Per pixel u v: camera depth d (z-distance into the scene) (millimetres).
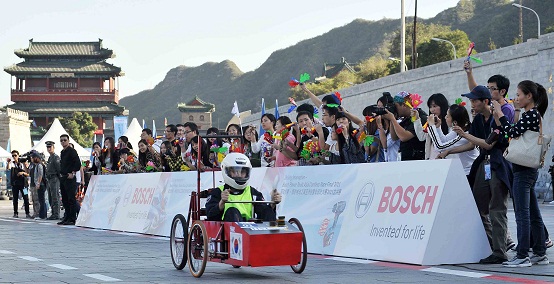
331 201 11867
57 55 163500
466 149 10734
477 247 10242
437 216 10070
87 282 8898
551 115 37750
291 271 9820
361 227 11164
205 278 9320
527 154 9547
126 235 16266
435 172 10289
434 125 10703
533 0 126125
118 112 162500
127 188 17969
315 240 11938
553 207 27672
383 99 12836
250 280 9078
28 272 9844
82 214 19703
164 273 9805
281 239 9039
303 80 14359
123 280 9086
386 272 9484
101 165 21875
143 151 19188
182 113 196500
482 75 42594
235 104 18656
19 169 25047
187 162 16312
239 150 14141
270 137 15352
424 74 46844
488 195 10453
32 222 21828
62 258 11602
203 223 9516
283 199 12820
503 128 9984
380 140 12266
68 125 148000
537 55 38719
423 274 9242
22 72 161375
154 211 16500
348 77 121375
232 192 9656
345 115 12594
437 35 82438
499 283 8500
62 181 20438
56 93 162125
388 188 10914
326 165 12148
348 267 10047
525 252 9836
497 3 193625
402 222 10516
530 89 9648
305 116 13648
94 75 164250
